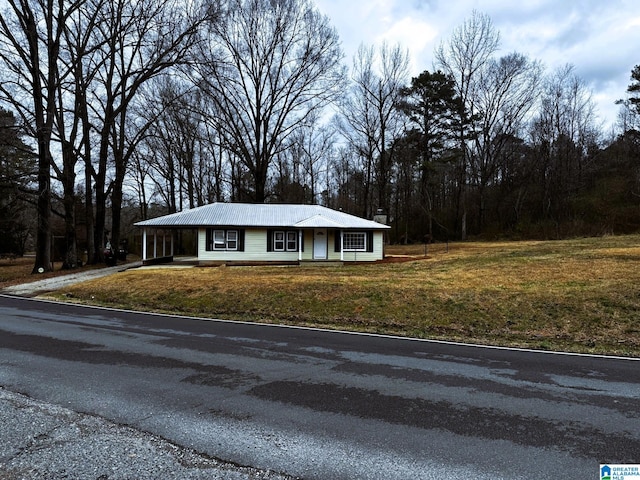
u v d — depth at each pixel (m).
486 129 39.19
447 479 2.92
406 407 4.31
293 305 11.14
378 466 3.10
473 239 39.41
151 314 10.88
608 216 33.25
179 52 24.95
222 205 26.33
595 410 4.26
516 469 3.06
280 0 32.41
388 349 7.02
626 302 9.34
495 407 4.33
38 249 22.45
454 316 9.48
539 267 14.50
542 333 8.29
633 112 36.12
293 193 47.50
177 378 5.23
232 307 11.41
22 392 4.66
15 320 9.70
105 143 26.95
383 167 39.81
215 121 33.06
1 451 3.28
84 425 3.79
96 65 25.34
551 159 37.69
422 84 39.06
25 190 22.19
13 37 20.95
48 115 22.14
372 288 12.09
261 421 3.91
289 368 5.76
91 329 8.62
